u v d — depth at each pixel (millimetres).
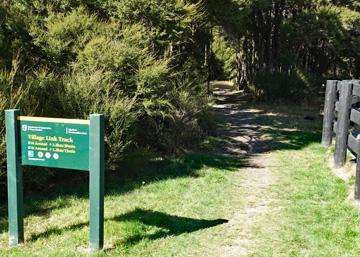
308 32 20781
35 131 4730
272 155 9984
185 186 7332
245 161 9352
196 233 5289
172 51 10570
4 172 6273
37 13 9281
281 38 21531
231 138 11875
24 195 6781
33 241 5020
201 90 11523
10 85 6957
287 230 5332
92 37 8633
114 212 6008
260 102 20828
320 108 19016
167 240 5074
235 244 4973
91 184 4648
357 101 8406
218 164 8930
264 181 7688
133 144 8828
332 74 25031
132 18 9633
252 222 5652
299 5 21812
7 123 4773
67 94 7312
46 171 6867
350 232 5160
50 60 8703
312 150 10453
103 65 8148
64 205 6305
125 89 8383
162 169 8391
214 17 13094
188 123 10109
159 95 8961
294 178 7816
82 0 9555
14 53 8484
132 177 7867
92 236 4734
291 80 20547
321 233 5176
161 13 9578
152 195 6820
